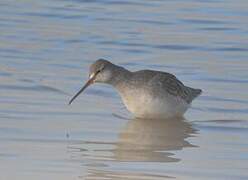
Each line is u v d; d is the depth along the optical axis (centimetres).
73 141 2008
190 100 2298
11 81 2491
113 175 1777
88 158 1889
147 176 1773
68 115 2222
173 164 1864
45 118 2183
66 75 2570
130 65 2689
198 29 3178
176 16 3366
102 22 3250
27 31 3070
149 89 2227
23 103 2302
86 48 2880
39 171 1777
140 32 3114
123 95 2248
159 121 2244
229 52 2869
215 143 2036
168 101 2238
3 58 2723
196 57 2803
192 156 1928
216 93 2439
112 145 2000
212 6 3538
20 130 2070
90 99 2381
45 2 3556
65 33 3066
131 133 2109
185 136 2103
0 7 3428
